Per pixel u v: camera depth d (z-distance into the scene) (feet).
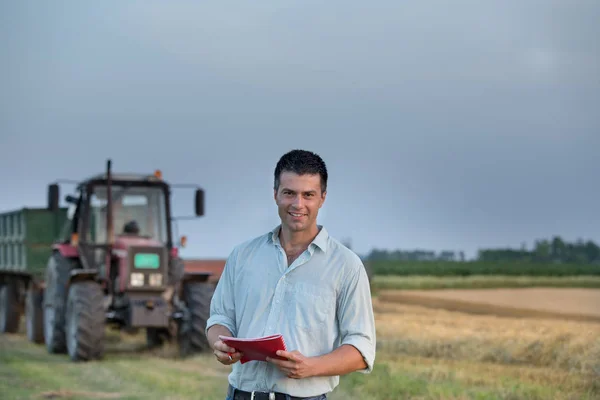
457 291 78.38
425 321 49.70
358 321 12.80
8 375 38.11
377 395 29.19
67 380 36.47
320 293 12.77
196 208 47.34
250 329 12.91
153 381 35.19
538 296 70.23
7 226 60.80
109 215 46.09
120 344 52.37
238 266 13.41
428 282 85.87
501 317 52.70
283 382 12.69
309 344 12.70
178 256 47.70
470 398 27.43
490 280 87.25
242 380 12.95
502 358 35.70
